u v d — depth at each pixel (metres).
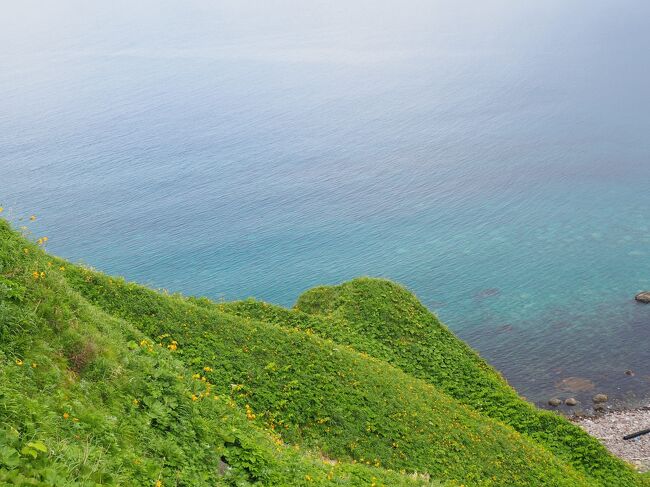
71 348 15.05
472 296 96.25
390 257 111.69
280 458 17.67
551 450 38.12
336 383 30.02
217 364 27.33
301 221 129.38
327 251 114.62
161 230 123.94
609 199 134.62
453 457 29.33
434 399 34.97
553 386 72.00
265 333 31.52
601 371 74.44
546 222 124.69
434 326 46.28
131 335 19.45
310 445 25.44
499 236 119.44
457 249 114.12
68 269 29.05
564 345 81.06
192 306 31.20
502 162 164.75
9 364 12.81
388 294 47.38
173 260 110.69
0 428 10.28
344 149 182.38
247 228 125.62
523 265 106.38
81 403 13.34
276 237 121.44
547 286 98.31
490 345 82.25
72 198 140.88
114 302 28.47
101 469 11.05
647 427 61.59
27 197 140.88
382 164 167.25
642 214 125.12
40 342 14.30
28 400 11.71
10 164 166.00
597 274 101.62
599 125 193.50
